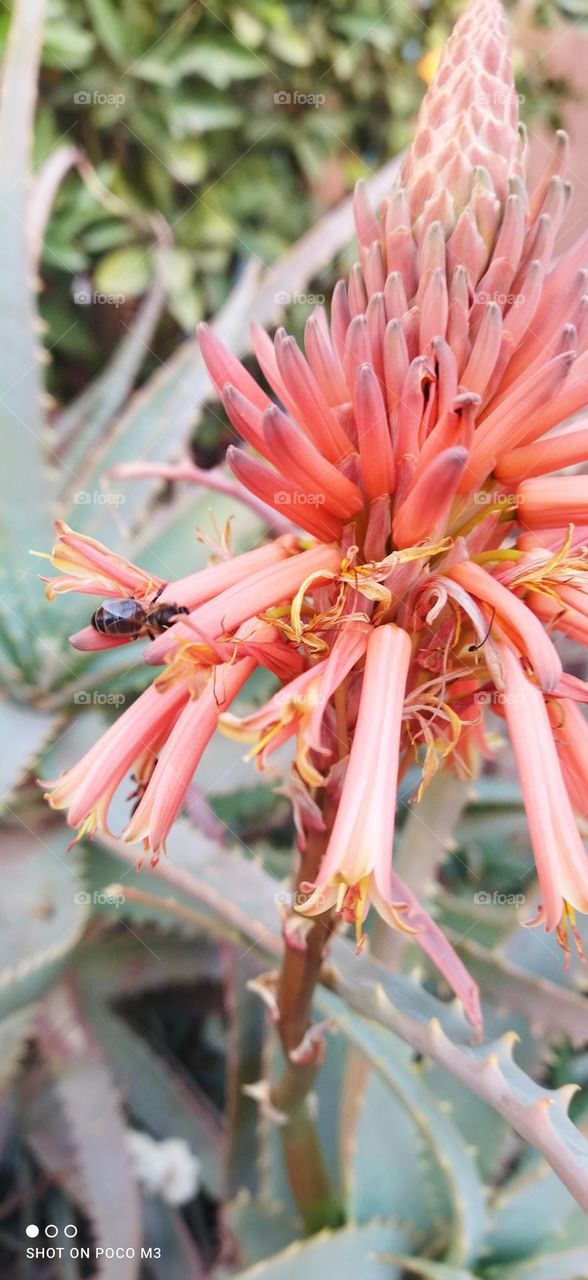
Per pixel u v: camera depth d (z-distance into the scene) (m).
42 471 0.34
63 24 0.48
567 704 0.17
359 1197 0.25
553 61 0.58
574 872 0.15
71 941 0.28
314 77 0.55
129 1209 0.27
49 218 0.51
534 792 0.15
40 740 0.30
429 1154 0.26
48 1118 0.31
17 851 0.30
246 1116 0.27
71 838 0.31
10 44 0.31
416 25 0.56
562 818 0.15
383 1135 0.26
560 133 0.17
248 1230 0.25
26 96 0.32
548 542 0.17
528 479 0.17
